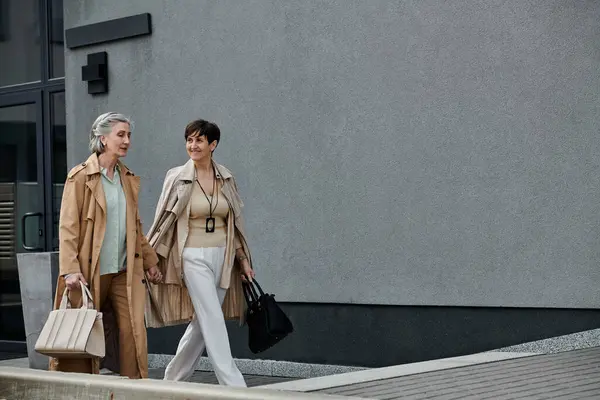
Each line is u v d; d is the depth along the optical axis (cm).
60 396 565
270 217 1019
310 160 991
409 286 930
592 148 841
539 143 864
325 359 984
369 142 953
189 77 1082
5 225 1357
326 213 980
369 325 957
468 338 900
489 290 887
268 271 1020
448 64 909
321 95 984
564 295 852
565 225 852
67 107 1192
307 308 997
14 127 1352
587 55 841
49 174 1314
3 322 1373
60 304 716
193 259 760
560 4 852
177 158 1093
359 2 959
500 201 882
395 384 673
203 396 486
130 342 728
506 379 688
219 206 772
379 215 948
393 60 940
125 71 1137
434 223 916
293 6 1002
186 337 786
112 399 534
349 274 966
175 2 1092
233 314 800
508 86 877
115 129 730
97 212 719
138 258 739
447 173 909
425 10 920
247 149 1037
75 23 1178
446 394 628
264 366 1023
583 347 840
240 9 1041
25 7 1343
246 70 1038
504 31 880
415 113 927
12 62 1355
